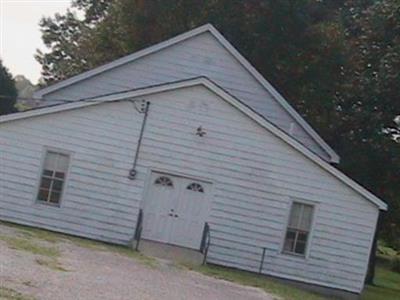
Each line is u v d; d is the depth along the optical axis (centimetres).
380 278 4081
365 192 2347
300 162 2347
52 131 2300
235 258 2328
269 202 2342
